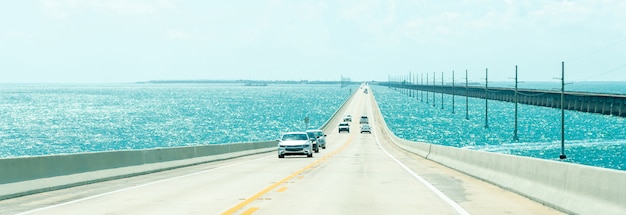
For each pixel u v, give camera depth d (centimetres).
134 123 19162
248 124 19125
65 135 15225
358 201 1934
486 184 2561
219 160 4775
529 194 2019
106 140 14012
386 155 5666
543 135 15325
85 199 2025
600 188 1505
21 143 13350
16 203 1923
